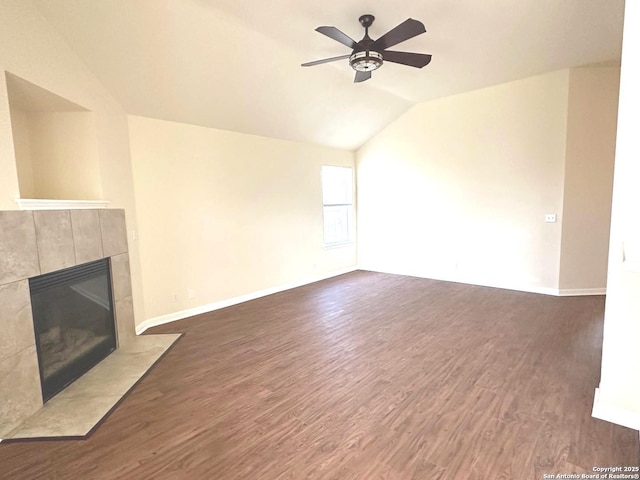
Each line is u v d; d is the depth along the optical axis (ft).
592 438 6.27
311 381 8.59
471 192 17.38
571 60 13.21
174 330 12.30
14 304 7.06
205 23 9.62
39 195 10.29
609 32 10.85
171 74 11.04
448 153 17.92
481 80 15.28
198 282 14.21
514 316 12.91
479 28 10.46
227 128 14.84
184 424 6.98
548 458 5.81
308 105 15.39
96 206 9.96
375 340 11.06
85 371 9.27
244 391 8.18
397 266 20.99
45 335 8.02
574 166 14.58
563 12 9.62
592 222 14.89
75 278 9.10
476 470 5.59
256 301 15.93
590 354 9.68
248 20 9.70
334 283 19.16
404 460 5.85
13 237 7.06
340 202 21.85
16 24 7.45
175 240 13.41
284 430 6.72
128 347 10.85
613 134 14.34
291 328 12.32
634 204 6.30
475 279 17.80
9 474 5.74
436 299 15.42
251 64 11.76
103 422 7.10
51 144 10.21
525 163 15.62
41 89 8.31
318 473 5.61
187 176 13.66
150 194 12.62
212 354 10.29
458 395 7.80
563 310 13.43
